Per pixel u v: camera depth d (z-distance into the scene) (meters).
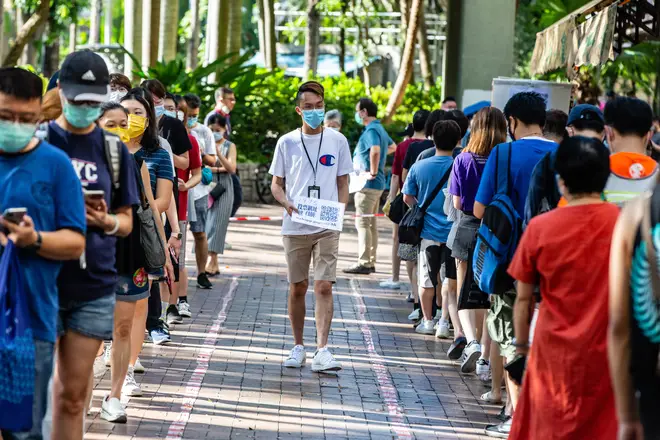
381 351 10.47
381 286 14.40
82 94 5.33
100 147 5.71
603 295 5.22
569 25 13.80
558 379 5.27
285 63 57.91
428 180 10.75
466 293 8.88
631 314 4.02
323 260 9.35
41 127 5.66
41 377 5.19
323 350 9.39
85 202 5.44
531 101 7.65
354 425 7.86
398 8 48.09
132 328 8.27
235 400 8.34
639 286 3.97
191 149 10.90
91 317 5.61
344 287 14.34
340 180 9.53
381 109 33.19
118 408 7.56
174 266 11.05
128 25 27.14
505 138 9.13
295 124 27.39
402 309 12.87
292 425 7.76
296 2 59.94
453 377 9.52
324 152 9.34
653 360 3.99
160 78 25.84
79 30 63.34
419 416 8.19
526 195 7.39
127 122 7.48
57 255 5.14
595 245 5.27
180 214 11.09
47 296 5.21
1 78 4.91
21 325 5.01
